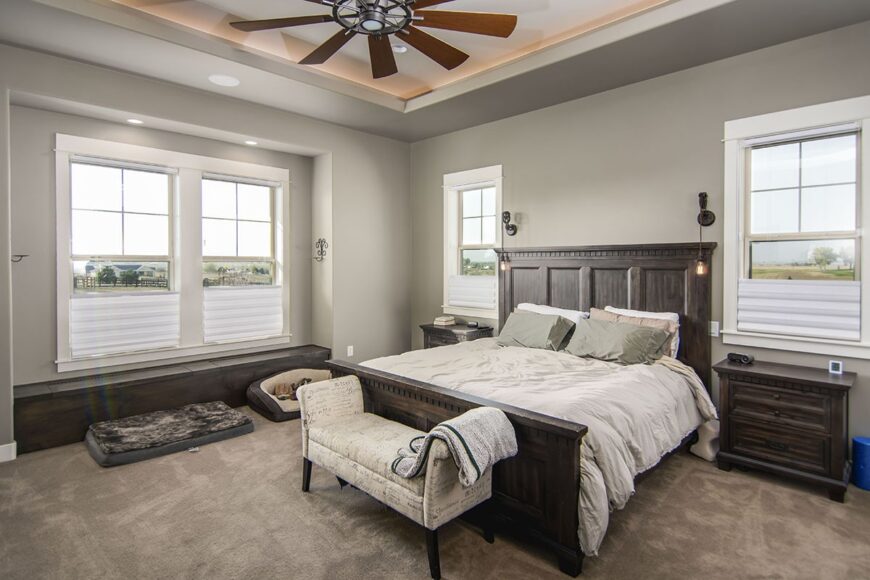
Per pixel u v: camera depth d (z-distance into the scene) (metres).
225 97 4.18
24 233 3.59
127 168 4.12
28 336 3.63
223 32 3.37
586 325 3.65
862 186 2.94
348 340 5.21
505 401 2.46
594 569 2.07
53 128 3.67
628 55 3.35
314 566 2.09
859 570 2.04
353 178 5.21
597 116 4.11
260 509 2.58
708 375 3.49
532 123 4.57
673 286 3.63
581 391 2.56
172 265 4.40
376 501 2.67
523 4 3.00
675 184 3.68
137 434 3.41
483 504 2.33
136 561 2.13
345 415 2.88
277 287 5.07
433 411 2.60
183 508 2.58
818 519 2.46
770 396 2.89
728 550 2.19
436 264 5.55
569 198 4.31
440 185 5.46
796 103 3.13
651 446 2.51
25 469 3.06
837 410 2.66
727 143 3.41
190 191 4.41
